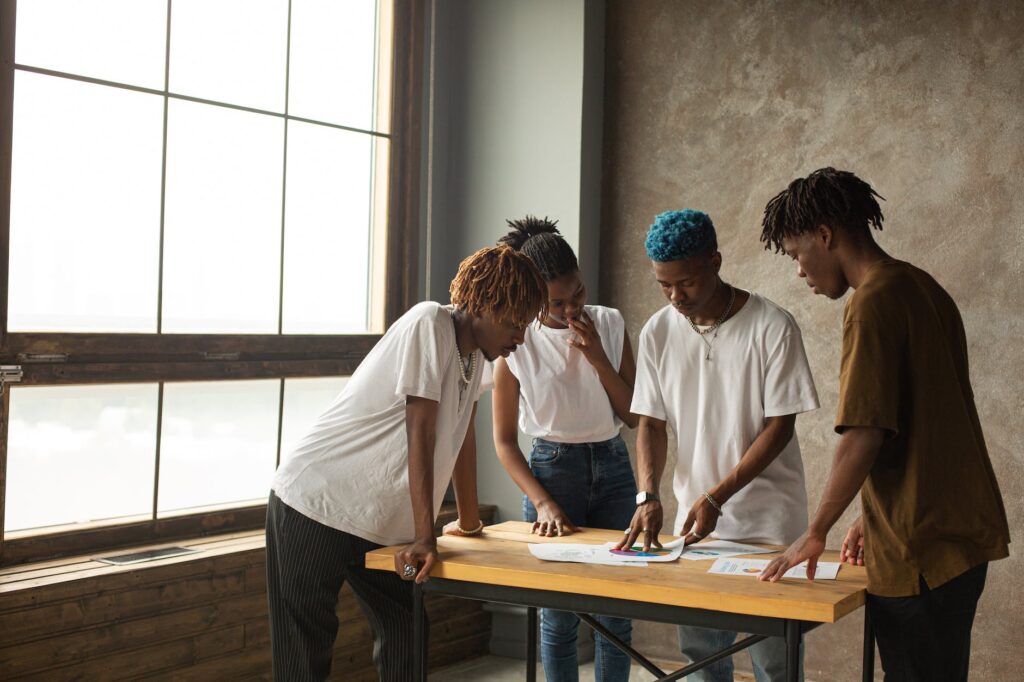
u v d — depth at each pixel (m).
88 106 3.41
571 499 3.07
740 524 2.70
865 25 4.15
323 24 4.15
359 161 4.31
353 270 4.31
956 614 2.08
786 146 4.29
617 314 3.19
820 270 2.24
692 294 2.58
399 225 4.46
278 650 2.67
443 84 4.68
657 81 4.54
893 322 2.04
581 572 2.33
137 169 3.55
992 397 3.93
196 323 3.74
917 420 2.05
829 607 2.02
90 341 3.38
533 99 4.56
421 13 4.48
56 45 3.32
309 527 2.57
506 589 2.41
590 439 3.09
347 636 3.92
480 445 4.58
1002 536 2.08
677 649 4.50
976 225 3.96
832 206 2.19
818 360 4.21
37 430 3.29
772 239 2.32
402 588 2.67
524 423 3.15
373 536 2.58
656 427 2.78
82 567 3.21
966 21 3.98
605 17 4.64
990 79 3.94
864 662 2.25
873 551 2.12
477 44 4.67
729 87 4.40
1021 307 3.89
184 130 3.68
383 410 2.55
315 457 2.60
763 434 2.58
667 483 4.52
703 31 4.46
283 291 4.04
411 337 2.49
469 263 2.53
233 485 3.87
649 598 2.21
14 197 3.23
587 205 4.55
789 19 4.29
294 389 4.07
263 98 3.94
